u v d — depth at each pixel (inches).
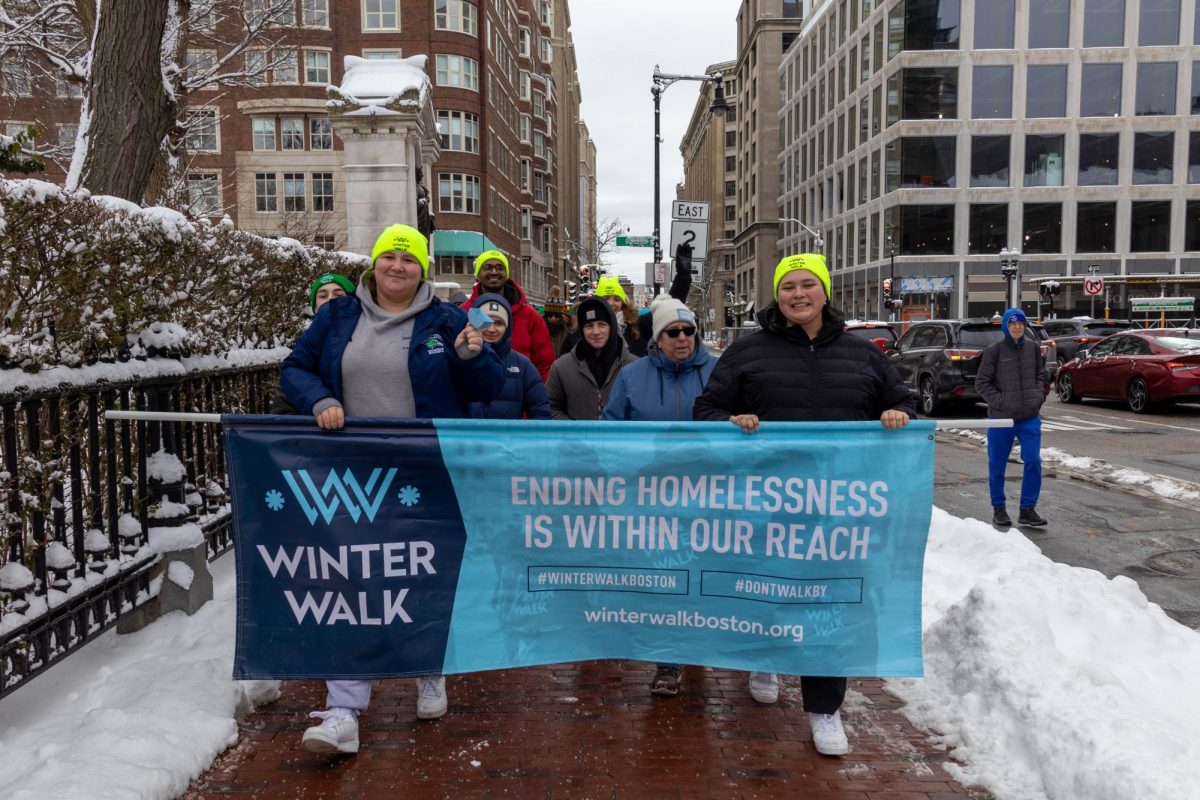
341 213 1582.2
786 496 127.9
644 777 120.0
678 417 154.6
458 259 1710.1
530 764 123.4
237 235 226.7
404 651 127.5
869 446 127.0
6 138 195.8
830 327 135.9
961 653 148.2
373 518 127.0
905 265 1809.8
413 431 126.7
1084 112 1790.1
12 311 131.4
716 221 4667.8
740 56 3710.6
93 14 364.8
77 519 143.1
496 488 128.6
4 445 126.9
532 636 130.3
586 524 129.6
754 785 118.2
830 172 2321.6
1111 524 282.5
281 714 139.4
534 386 168.6
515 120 2277.3
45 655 131.9
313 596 126.6
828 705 127.0
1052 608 153.3
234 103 1566.2
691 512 129.1
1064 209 1803.6
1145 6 1765.5
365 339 130.6
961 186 1802.4
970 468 403.9
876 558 127.6
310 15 1576.0
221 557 212.5
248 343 254.7
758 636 128.6
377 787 116.6
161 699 129.0
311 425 126.3
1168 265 1792.6
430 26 1649.9
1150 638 150.9
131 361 161.2
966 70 1784.0
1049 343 810.2
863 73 2036.2
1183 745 108.2
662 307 155.0
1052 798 112.3
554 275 2935.5
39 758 112.0
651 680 155.9
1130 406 612.7
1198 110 1776.6
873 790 117.1
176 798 111.7
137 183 259.9
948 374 605.9
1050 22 1774.1
